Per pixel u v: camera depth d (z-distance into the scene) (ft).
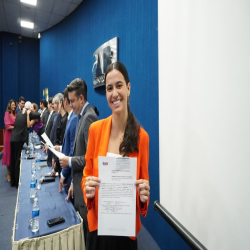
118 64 2.08
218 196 2.07
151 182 5.59
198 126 2.42
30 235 2.73
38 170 5.86
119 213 1.92
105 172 1.91
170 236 4.61
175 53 2.95
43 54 17.66
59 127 6.47
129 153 2.05
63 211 3.43
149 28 5.50
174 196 3.02
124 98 2.06
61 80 14.88
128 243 2.26
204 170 2.31
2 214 6.95
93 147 2.36
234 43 1.83
